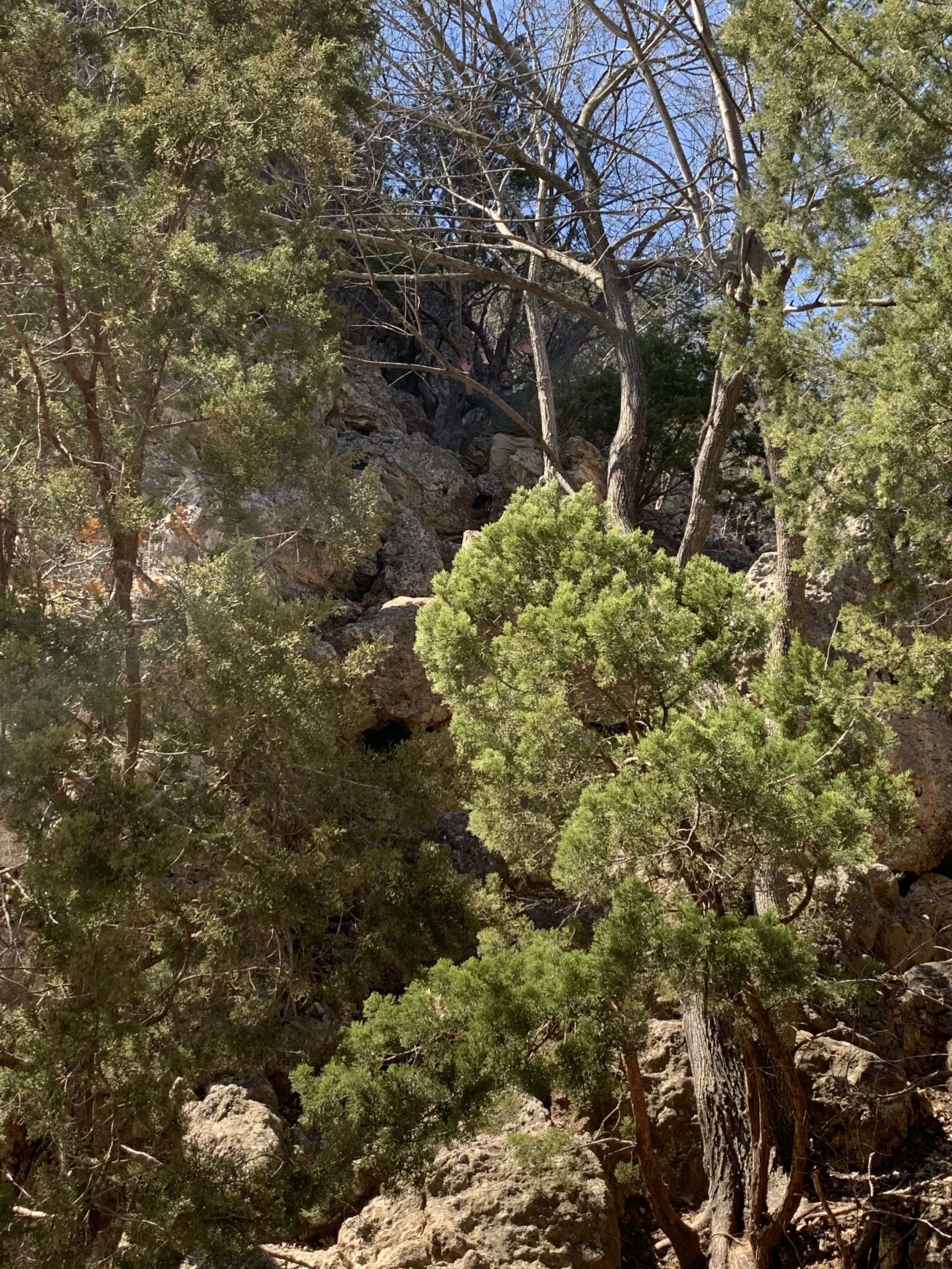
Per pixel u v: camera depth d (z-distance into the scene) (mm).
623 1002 6512
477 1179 8352
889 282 8445
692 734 6574
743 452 19312
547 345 23172
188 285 7852
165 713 7961
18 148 7652
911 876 11359
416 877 8773
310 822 8555
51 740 6762
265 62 8469
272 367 8797
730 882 7062
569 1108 9312
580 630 7809
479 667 8789
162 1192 6852
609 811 6629
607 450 20547
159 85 8211
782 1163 8680
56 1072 6750
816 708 7387
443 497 17875
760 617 8102
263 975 8570
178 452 8734
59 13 8320
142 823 7062
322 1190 6973
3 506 8117
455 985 6672
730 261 12734
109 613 7508
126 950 7000
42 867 6566
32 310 8141
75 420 8359
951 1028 9984
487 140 15773
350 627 13500
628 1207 8875
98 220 7914
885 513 8781
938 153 8586
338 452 17547
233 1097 9102
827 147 9234
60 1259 6410
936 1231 7797
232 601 7914
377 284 20625
